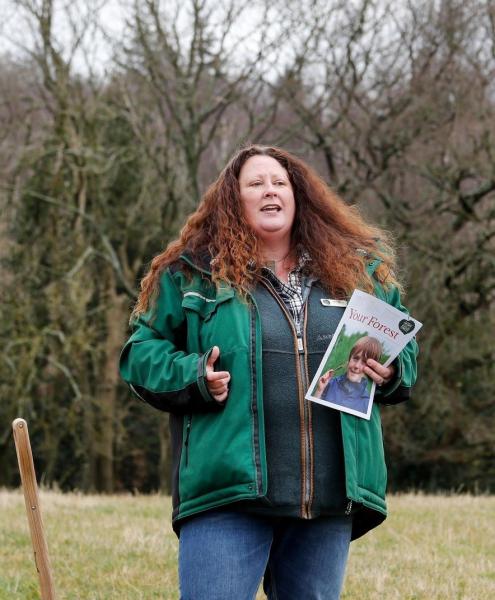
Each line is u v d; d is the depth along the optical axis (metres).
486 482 34.91
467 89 30.20
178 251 5.31
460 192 30.48
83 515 13.52
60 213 31.33
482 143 30.03
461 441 34.81
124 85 30.66
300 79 30.39
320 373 4.86
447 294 31.69
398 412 33.75
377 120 31.42
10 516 13.02
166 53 29.94
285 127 32.16
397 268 5.71
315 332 5.03
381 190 32.34
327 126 32.03
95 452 34.03
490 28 29.78
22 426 4.97
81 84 30.80
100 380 33.56
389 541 11.40
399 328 4.96
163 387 4.88
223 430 4.78
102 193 31.28
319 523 4.94
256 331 4.92
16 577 8.93
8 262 31.34
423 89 30.58
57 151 29.53
